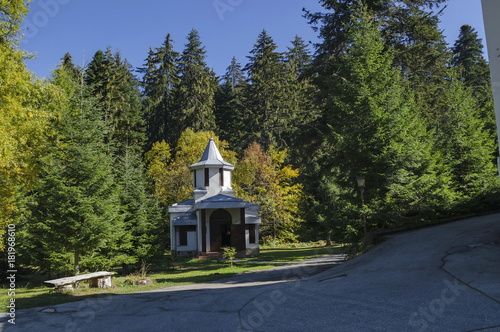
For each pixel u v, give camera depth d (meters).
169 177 41.75
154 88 58.31
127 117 48.62
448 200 19.48
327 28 25.94
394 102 19.34
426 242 12.84
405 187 18.28
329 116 22.59
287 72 59.19
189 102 53.09
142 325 6.60
